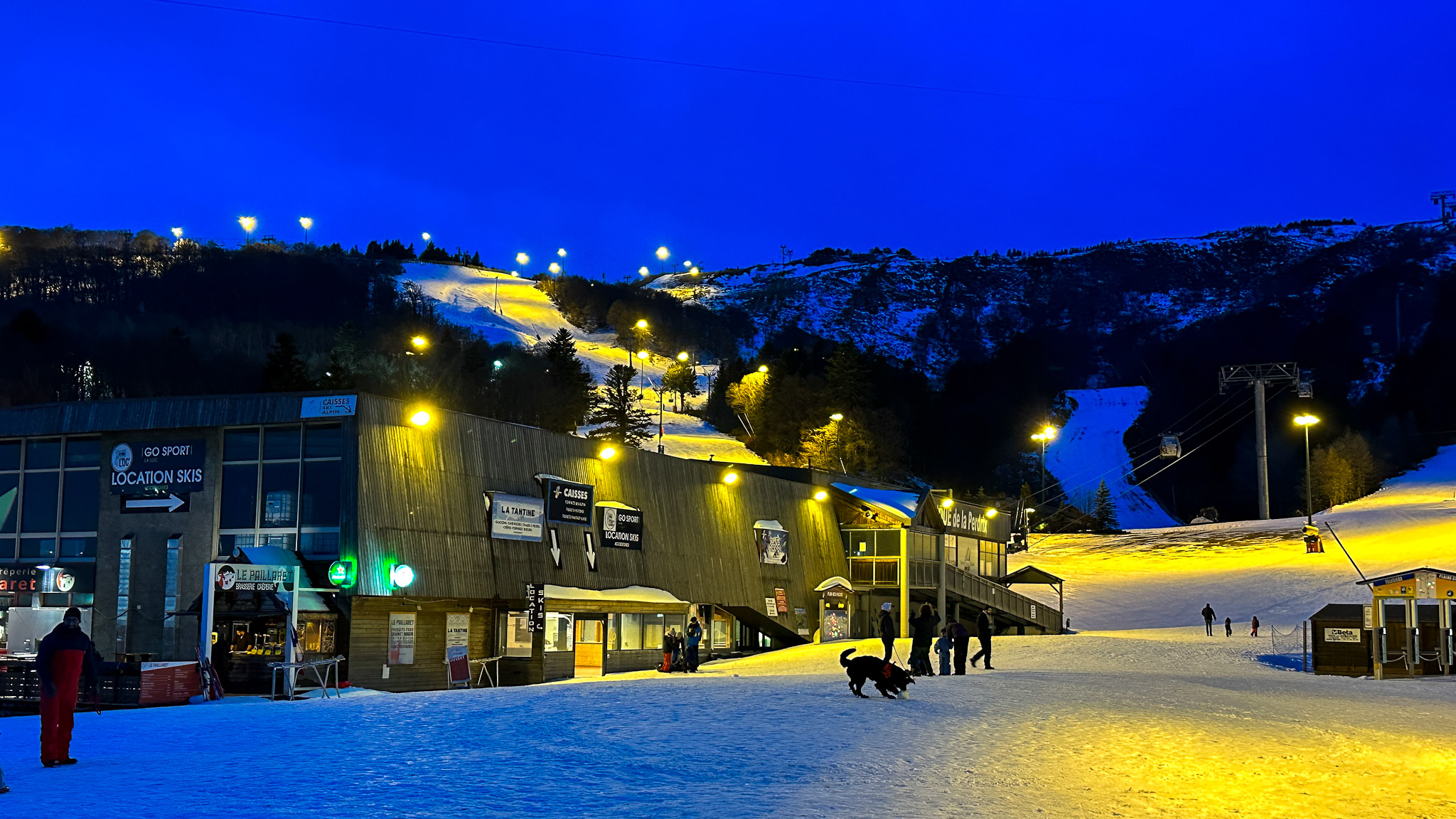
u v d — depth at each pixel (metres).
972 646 46.03
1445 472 154.00
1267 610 67.19
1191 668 39.78
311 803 10.80
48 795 11.27
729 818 10.51
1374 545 80.25
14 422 37.00
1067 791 12.83
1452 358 194.62
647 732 16.62
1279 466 166.88
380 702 22.97
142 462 35.47
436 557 35.06
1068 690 24.92
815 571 55.56
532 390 128.75
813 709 19.94
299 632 31.41
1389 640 40.22
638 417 126.75
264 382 103.88
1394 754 17.20
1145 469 179.25
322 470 33.78
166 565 34.59
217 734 16.91
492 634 37.75
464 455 37.06
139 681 26.50
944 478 164.75
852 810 11.07
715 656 48.25
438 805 10.80
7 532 36.91
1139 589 76.44
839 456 122.94
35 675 27.84
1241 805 12.53
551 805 10.91
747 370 150.75
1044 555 91.19
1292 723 20.59
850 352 141.50
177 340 129.12
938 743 15.91
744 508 51.44
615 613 41.53
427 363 137.25
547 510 39.78
